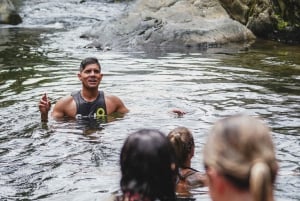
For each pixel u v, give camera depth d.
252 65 11.02
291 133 6.43
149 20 14.47
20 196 4.72
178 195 4.48
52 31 16.17
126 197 2.34
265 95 8.38
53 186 4.92
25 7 20.72
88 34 14.71
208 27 14.21
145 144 2.33
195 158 5.49
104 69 10.39
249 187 1.87
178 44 13.57
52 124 6.97
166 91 8.63
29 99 8.27
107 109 7.43
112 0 22.58
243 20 15.76
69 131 6.68
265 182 1.82
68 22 18.06
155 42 13.65
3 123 6.98
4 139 6.34
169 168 2.35
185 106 7.73
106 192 4.71
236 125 1.90
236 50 13.02
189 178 4.75
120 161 2.38
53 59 11.72
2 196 4.72
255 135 1.88
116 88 8.81
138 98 8.20
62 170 5.32
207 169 1.99
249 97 8.25
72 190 4.80
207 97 8.26
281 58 11.91
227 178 1.89
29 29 16.64
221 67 10.73
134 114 7.40
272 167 1.87
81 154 5.79
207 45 13.55
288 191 4.64
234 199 1.89
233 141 1.89
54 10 20.34
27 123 6.99
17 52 12.69
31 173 5.25
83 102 7.40
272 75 10.01
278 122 6.91
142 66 10.76
